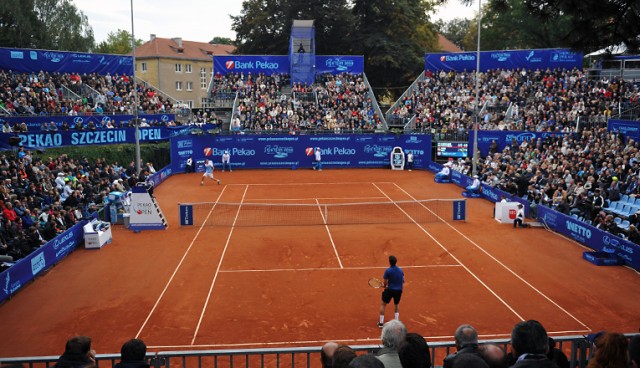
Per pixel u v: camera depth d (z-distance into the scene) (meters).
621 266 20.75
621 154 30.98
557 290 18.11
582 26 10.05
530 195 29.80
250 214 30.22
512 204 27.97
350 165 49.12
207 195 35.88
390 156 48.84
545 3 10.32
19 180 26.97
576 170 30.75
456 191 37.72
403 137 48.56
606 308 16.53
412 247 23.45
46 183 28.06
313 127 50.84
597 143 33.88
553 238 25.03
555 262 21.31
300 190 37.94
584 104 43.12
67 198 26.67
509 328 15.03
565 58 51.22
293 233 25.92
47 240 21.34
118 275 19.67
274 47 71.56
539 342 5.43
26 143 34.75
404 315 15.98
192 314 16.03
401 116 52.84
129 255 22.27
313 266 20.78
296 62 56.88
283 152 48.31
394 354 6.52
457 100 51.81
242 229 26.70
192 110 59.69
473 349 6.38
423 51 73.06
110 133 40.47
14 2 63.16
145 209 26.47
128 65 54.28
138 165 36.72
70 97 46.22
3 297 16.84
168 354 7.90
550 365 4.86
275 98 54.84
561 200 27.48
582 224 23.67
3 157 28.80
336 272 20.06
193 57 87.88
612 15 9.45
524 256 22.12
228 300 17.19
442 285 18.59
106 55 52.00
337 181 41.94
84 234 23.19
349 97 55.47
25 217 22.36
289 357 13.21
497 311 16.27
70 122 40.25
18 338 14.36
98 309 16.44
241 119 51.38
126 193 29.42
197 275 19.67
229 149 47.53
